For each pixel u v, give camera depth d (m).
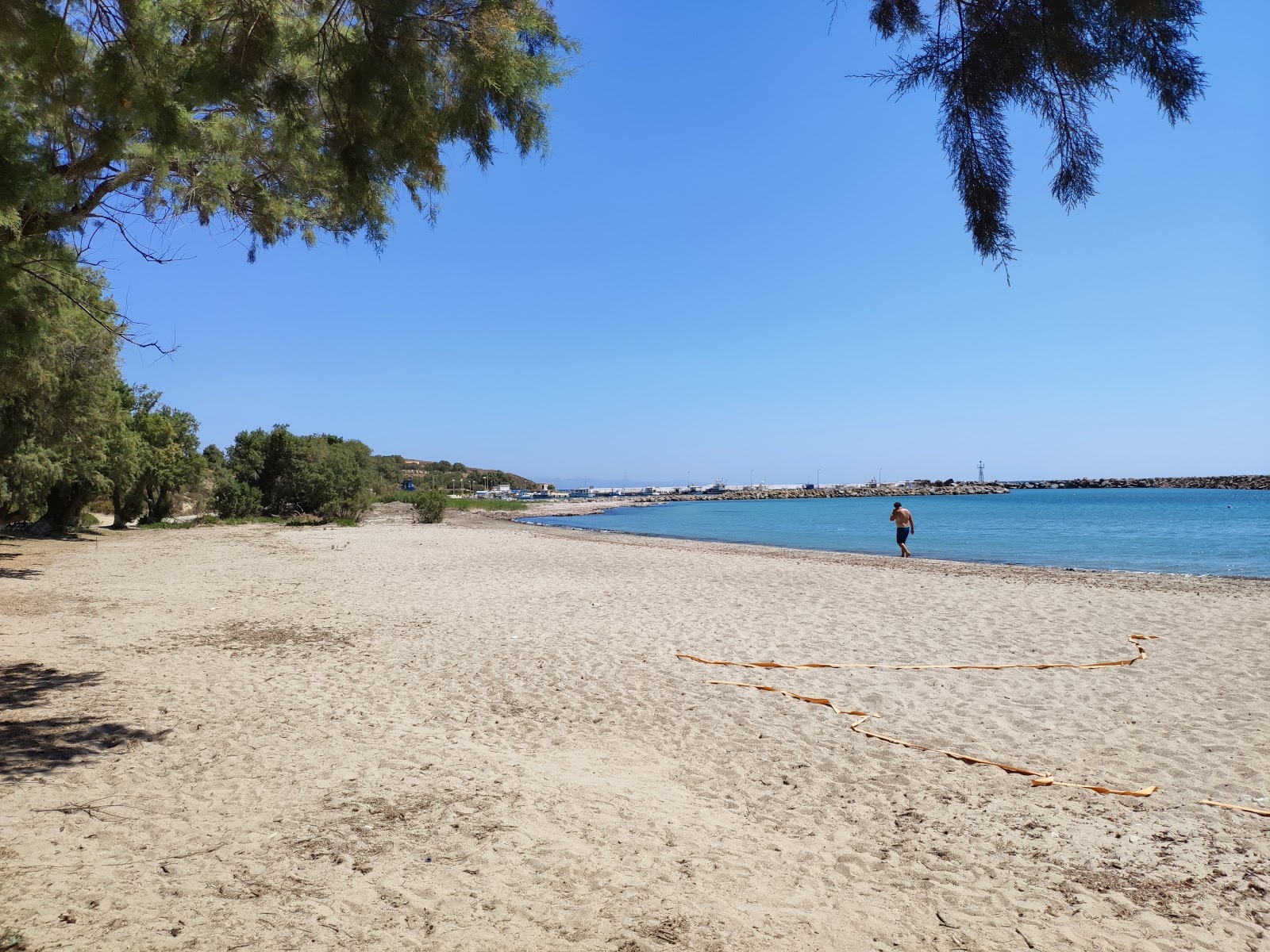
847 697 7.40
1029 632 10.55
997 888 3.74
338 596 14.61
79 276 5.19
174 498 41.12
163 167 4.38
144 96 3.86
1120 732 6.20
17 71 3.87
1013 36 2.32
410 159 4.24
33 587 14.84
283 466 50.16
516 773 5.28
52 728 6.01
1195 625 10.86
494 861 3.92
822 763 5.60
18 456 19.62
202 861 3.86
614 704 7.18
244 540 29.25
